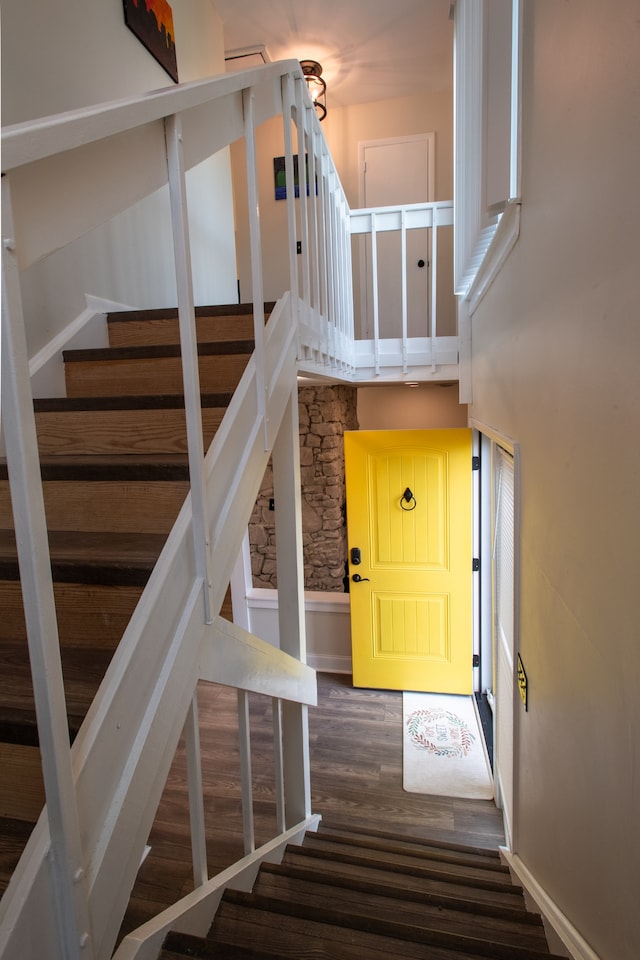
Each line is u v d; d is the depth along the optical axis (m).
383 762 2.94
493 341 2.15
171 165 0.87
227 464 1.15
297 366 1.76
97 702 0.75
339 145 4.90
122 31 2.34
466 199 2.24
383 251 4.91
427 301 4.91
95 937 0.69
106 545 1.08
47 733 0.61
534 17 1.30
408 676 3.62
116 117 0.69
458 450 3.37
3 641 1.03
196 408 0.93
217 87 1.01
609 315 0.85
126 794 0.76
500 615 2.59
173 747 0.90
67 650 0.99
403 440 3.42
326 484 4.33
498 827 2.48
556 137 1.13
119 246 2.30
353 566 3.60
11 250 0.54
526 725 1.65
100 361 1.76
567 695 1.17
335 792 2.72
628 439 0.79
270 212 5.00
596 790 0.98
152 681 0.85
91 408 1.45
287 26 3.69
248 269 5.10
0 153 0.51
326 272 2.31
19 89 1.76
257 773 2.65
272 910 1.29
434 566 3.50
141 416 1.42
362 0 3.43
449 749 3.02
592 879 1.02
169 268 2.74
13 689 0.86
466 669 3.54
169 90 0.84
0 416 0.56
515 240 1.60
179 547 0.94
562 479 1.16
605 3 0.82
